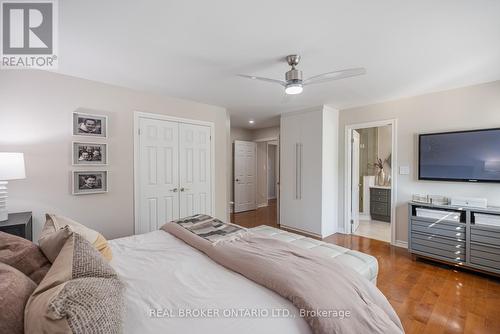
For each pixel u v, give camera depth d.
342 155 4.29
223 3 1.50
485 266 2.55
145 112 3.31
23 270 1.07
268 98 3.61
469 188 2.96
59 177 2.64
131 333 0.90
